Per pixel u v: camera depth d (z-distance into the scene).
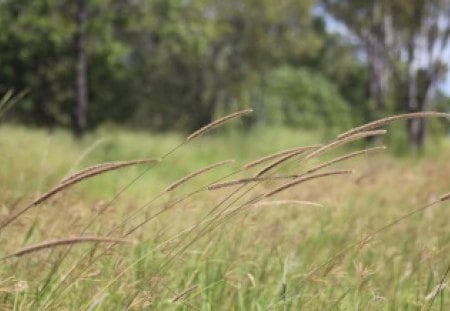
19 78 33.31
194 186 8.34
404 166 11.95
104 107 39.66
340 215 5.60
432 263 4.04
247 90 54.31
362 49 50.19
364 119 32.81
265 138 26.20
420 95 34.22
